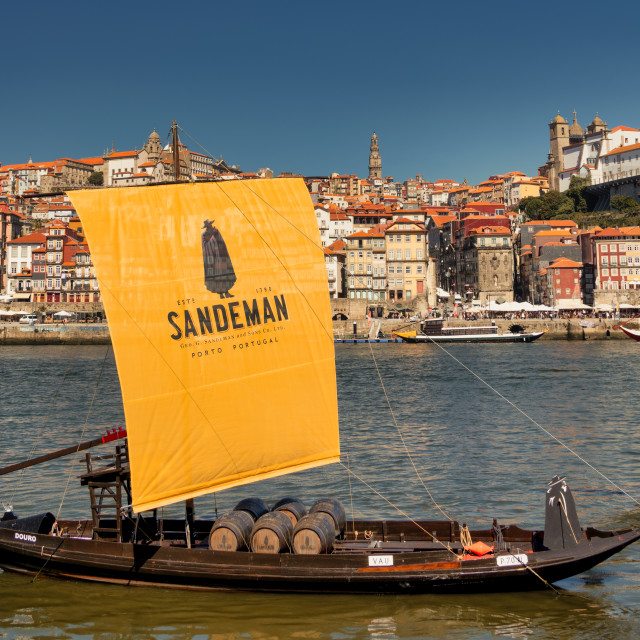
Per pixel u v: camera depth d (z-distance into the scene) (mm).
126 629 18656
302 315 23578
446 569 19922
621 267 160250
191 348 22109
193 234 22531
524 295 181375
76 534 22844
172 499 21641
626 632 18250
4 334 146125
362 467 36031
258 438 22703
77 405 59156
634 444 40656
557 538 20375
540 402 57938
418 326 146125
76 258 168500
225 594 20547
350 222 192875
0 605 20062
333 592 20297
